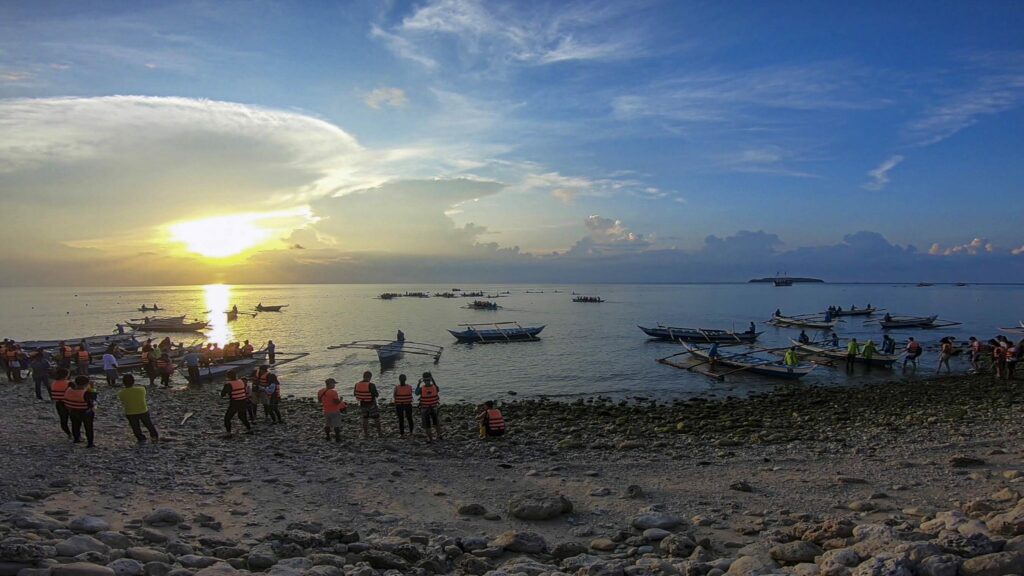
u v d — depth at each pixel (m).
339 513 11.16
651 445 17.98
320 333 73.81
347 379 39.44
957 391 30.78
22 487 11.40
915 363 41.72
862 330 73.81
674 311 120.56
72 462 13.62
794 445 17.50
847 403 27.92
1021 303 145.12
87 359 30.98
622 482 13.48
